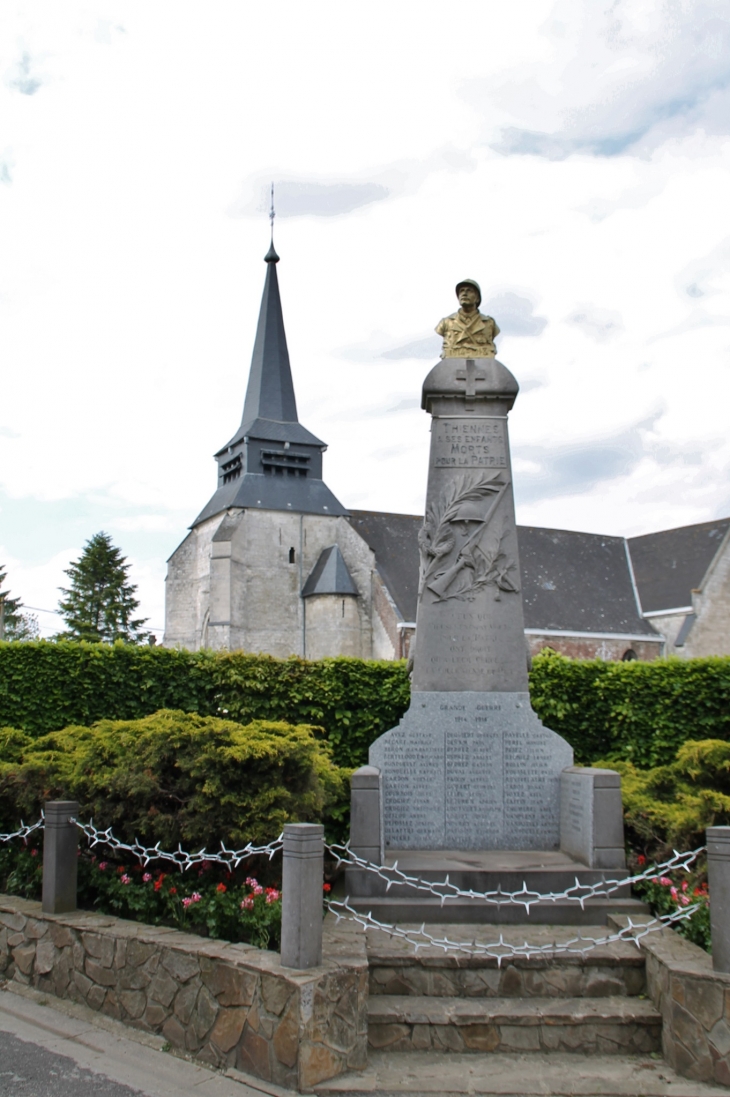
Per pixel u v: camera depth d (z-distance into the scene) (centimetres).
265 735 745
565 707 1299
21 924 720
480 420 997
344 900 755
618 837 782
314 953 557
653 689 1293
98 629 6259
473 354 1005
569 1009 588
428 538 975
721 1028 530
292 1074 523
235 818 692
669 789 908
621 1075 541
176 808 727
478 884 765
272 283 5609
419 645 952
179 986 595
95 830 728
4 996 683
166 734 728
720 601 4706
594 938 667
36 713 1264
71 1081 533
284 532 5100
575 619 4775
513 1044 577
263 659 1340
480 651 944
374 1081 532
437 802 905
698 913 649
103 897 727
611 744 1314
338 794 891
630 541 5428
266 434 5203
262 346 5531
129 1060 567
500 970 620
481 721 920
